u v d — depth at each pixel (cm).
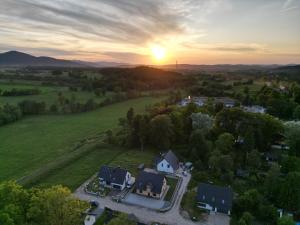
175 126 7706
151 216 4491
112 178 5441
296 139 6569
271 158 6581
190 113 8688
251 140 6606
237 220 4431
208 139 7394
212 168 6009
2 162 6444
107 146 7569
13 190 3328
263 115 7394
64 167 6144
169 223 4312
